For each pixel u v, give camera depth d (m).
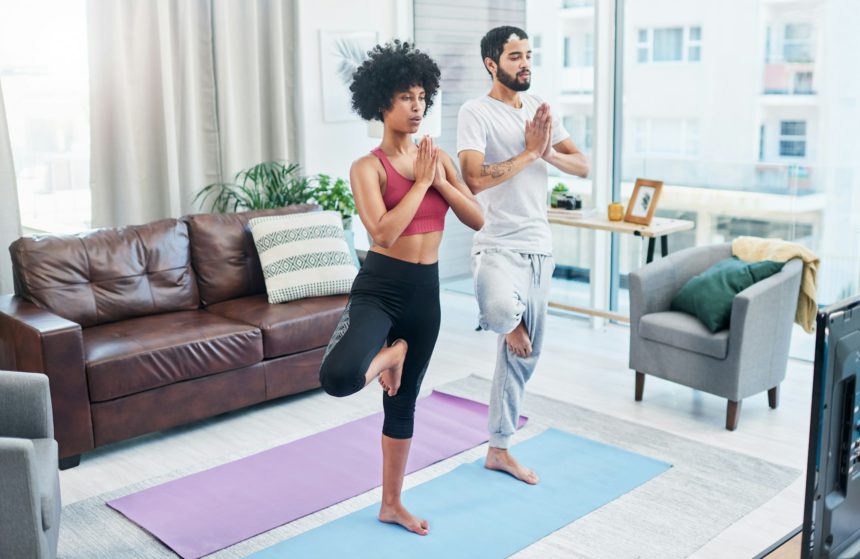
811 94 4.54
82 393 3.62
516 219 3.26
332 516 3.20
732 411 3.89
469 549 2.95
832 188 4.55
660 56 5.05
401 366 2.83
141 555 2.97
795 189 4.68
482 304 3.21
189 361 3.89
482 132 3.22
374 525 3.12
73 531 3.13
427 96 2.79
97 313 4.16
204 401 3.98
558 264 5.84
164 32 5.05
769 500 3.28
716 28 4.81
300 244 4.57
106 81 4.97
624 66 5.22
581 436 3.87
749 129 4.79
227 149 5.50
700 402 4.27
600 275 5.52
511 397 3.44
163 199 5.29
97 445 3.70
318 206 4.98
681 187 5.12
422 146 2.68
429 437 3.88
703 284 4.05
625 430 3.94
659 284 4.20
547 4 5.51
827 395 1.37
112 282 4.22
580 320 5.75
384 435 3.04
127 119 5.00
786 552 1.67
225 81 5.41
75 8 4.91
